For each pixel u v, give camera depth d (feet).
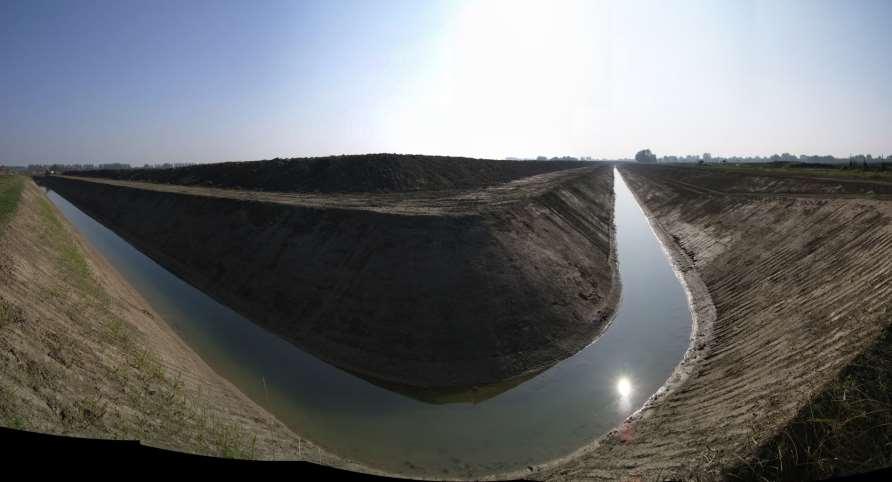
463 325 57.82
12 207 70.90
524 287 66.18
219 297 78.59
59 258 56.24
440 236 69.82
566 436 42.75
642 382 52.42
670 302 79.51
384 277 64.23
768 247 80.38
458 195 122.11
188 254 100.94
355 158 167.32
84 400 27.71
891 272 43.68
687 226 132.36
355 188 143.54
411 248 67.67
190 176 216.13
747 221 100.07
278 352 58.54
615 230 146.92
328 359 56.44
